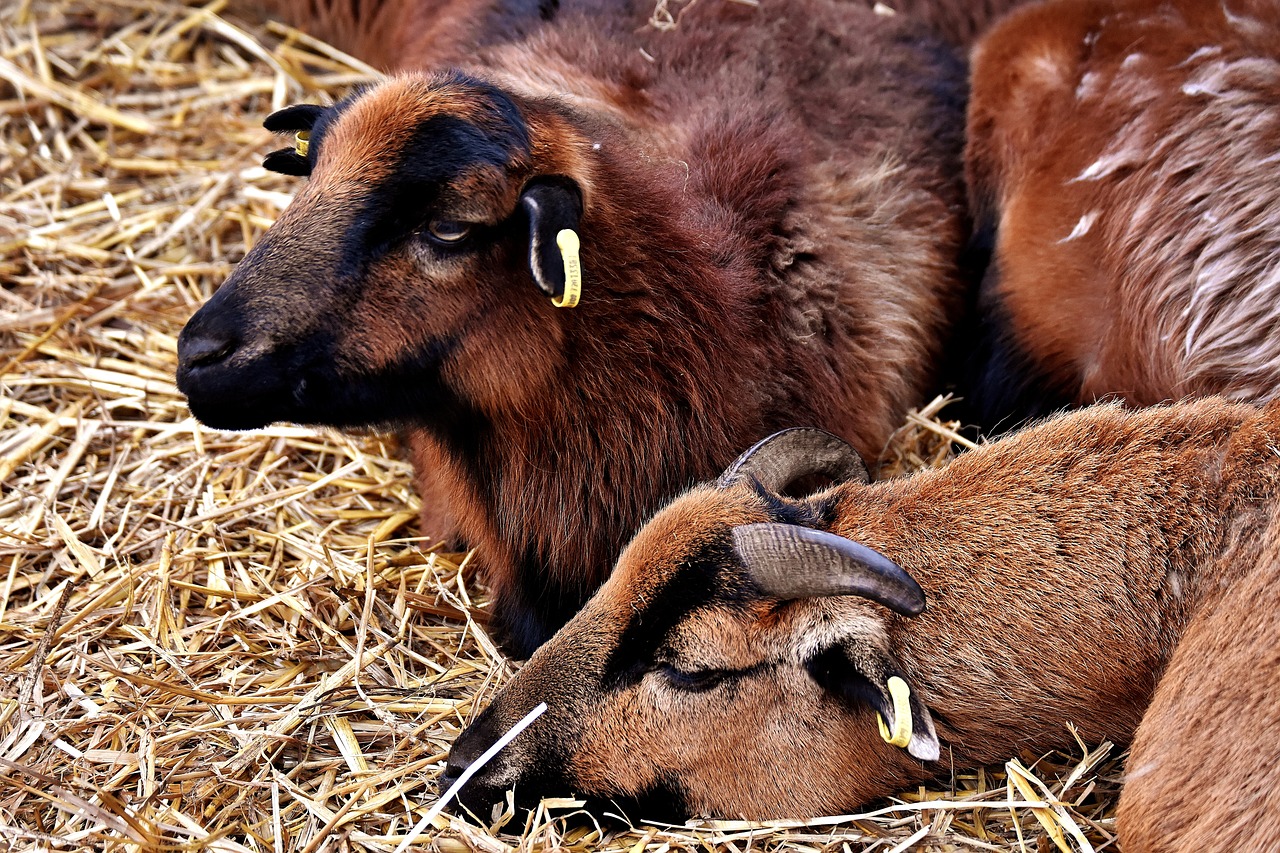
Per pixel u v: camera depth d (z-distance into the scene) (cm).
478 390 528
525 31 691
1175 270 595
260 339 490
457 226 488
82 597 573
